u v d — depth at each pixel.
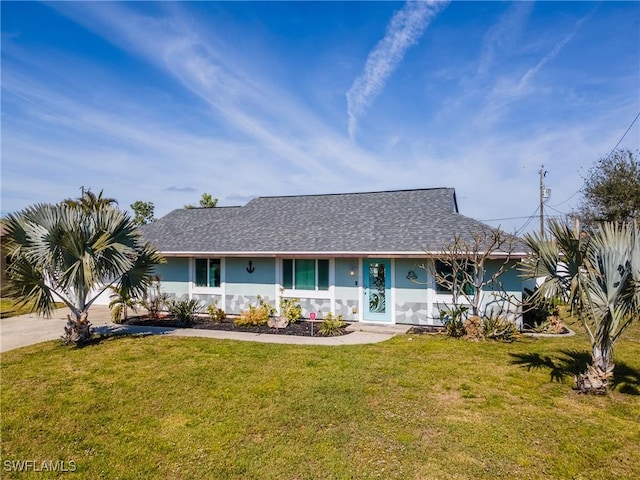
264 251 14.44
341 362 8.81
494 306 12.49
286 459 4.80
